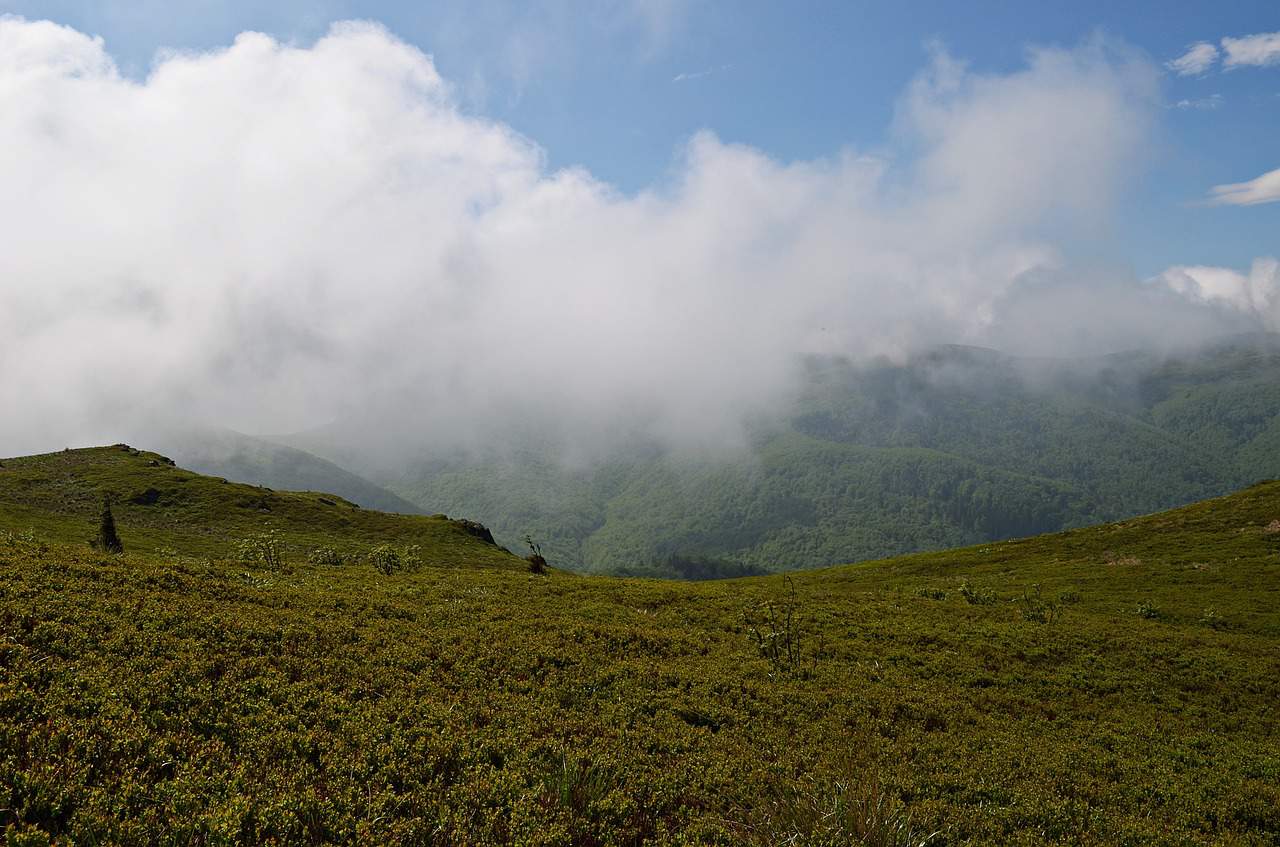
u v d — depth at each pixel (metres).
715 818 13.11
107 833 8.98
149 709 13.28
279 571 39.06
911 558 93.69
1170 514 87.31
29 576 20.25
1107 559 73.75
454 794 12.15
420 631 24.92
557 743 15.80
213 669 16.22
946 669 33.41
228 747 12.49
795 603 44.97
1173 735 26.92
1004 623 43.62
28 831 8.50
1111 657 37.56
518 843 10.59
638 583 52.06
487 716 17.17
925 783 17.55
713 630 36.41
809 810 13.11
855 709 24.73
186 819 9.66
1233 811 18.91
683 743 17.97
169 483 104.75
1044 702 30.22
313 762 12.84
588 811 12.50
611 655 27.47
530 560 71.12
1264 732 29.38
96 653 15.38
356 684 17.50
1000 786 17.78
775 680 27.36
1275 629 47.47
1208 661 37.53
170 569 27.11
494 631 27.47
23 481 94.81
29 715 11.79
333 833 10.22
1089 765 21.50
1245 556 66.44
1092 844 14.45
